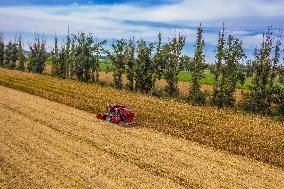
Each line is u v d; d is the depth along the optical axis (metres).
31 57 101.94
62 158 23.39
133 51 65.19
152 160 23.97
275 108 52.84
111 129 31.67
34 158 23.11
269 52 52.94
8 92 52.25
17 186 18.83
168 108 42.50
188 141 29.09
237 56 54.19
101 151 25.30
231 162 24.59
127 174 21.28
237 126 34.50
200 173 22.12
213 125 34.25
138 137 29.44
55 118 35.12
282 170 23.69
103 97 48.53
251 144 28.25
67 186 19.12
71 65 81.06
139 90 64.31
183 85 84.19
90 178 20.38
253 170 23.30
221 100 53.84
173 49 61.12
